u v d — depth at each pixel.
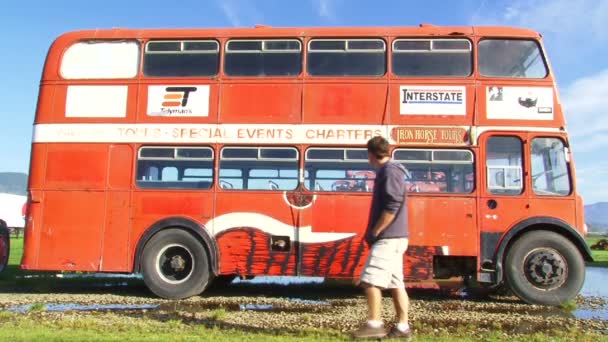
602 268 18.42
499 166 9.75
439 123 9.87
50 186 10.36
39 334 6.35
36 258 10.21
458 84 9.95
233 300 9.95
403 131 9.88
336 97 10.09
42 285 11.86
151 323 7.47
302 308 9.05
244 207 9.99
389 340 6.15
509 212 9.62
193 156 10.22
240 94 10.27
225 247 9.97
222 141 10.16
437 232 9.64
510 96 9.88
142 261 10.05
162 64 10.54
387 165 6.14
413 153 9.84
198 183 10.14
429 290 11.34
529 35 10.09
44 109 10.56
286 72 10.27
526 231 9.68
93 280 12.93
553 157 9.74
